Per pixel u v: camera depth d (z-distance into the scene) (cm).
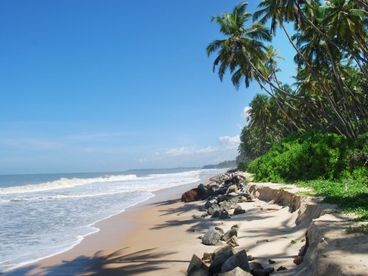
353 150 2759
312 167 2855
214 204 2480
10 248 1617
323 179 2741
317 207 1472
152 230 1944
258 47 3947
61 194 4419
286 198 2153
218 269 1030
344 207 1341
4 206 3181
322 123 6075
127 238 1769
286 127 7219
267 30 3934
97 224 2186
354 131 4284
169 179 8462
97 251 1536
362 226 983
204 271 1058
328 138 3047
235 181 4038
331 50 3722
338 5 3222
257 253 1250
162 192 4384
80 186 6141
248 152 11675
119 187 5619
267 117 7200
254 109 7300
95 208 2941
